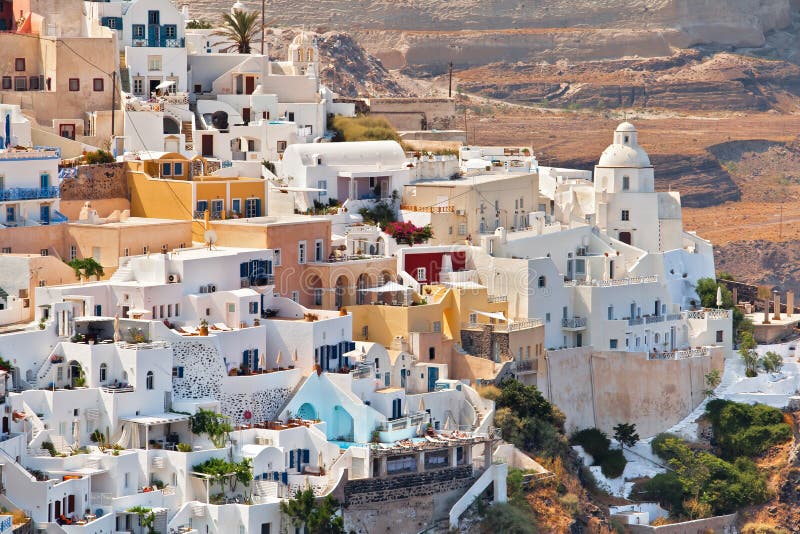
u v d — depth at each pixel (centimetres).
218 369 14900
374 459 14962
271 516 14050
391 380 16475
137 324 14662
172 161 18050
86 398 14012
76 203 17450
